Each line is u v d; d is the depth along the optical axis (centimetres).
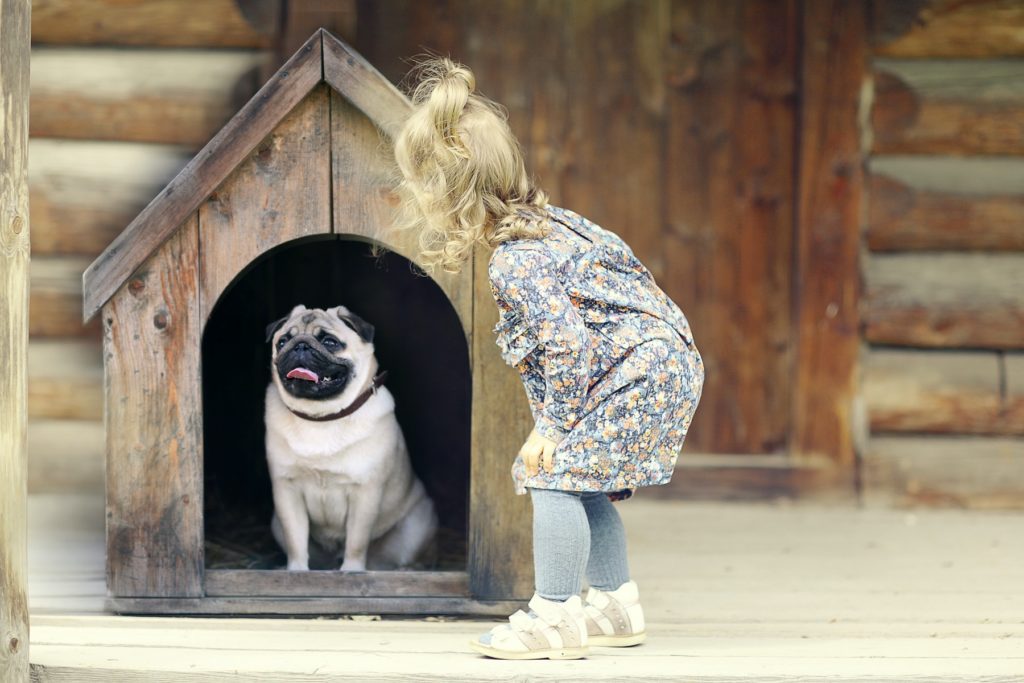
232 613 361
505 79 591
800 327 577
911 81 559
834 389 575
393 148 347
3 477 287
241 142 344
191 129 553
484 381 354
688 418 313
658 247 598
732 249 594
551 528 304
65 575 412
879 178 565
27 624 296
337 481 390
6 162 285
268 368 506
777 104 586
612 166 594
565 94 591
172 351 353
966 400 566
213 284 353
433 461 521
